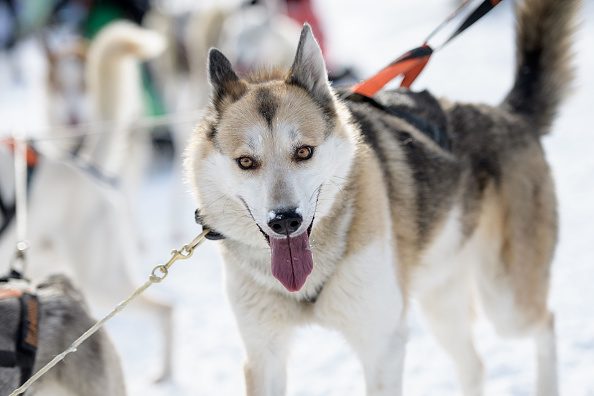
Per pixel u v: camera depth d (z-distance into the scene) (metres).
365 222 4.51
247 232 4.43
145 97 13.20
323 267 4.52
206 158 4.40
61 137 7.19
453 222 5.36
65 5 18.22
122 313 6.96
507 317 5.61
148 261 9.93
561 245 8.56
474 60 18.88
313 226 4.44
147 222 11.74
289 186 4.12
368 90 5.23
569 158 11.59
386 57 20.66
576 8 5.87
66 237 6.79
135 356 7.44
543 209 5.66
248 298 4.62
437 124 5.39
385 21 27.27
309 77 4.48
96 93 8.14
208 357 7.18
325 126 4.32
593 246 8.41
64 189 6.73
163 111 13.53
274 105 4.29
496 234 5.55
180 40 13.62
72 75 10.94
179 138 11.20
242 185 4.25
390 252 4.64
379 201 4.61
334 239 4.48
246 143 4.22
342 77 15.40
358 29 26.34
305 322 4.75
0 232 6.29
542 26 5.87
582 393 5.61
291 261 4.11
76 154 7.62
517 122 5.78
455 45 20.94
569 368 5.97
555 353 5.63
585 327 6.57
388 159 4.94
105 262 6.86
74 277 6.86
